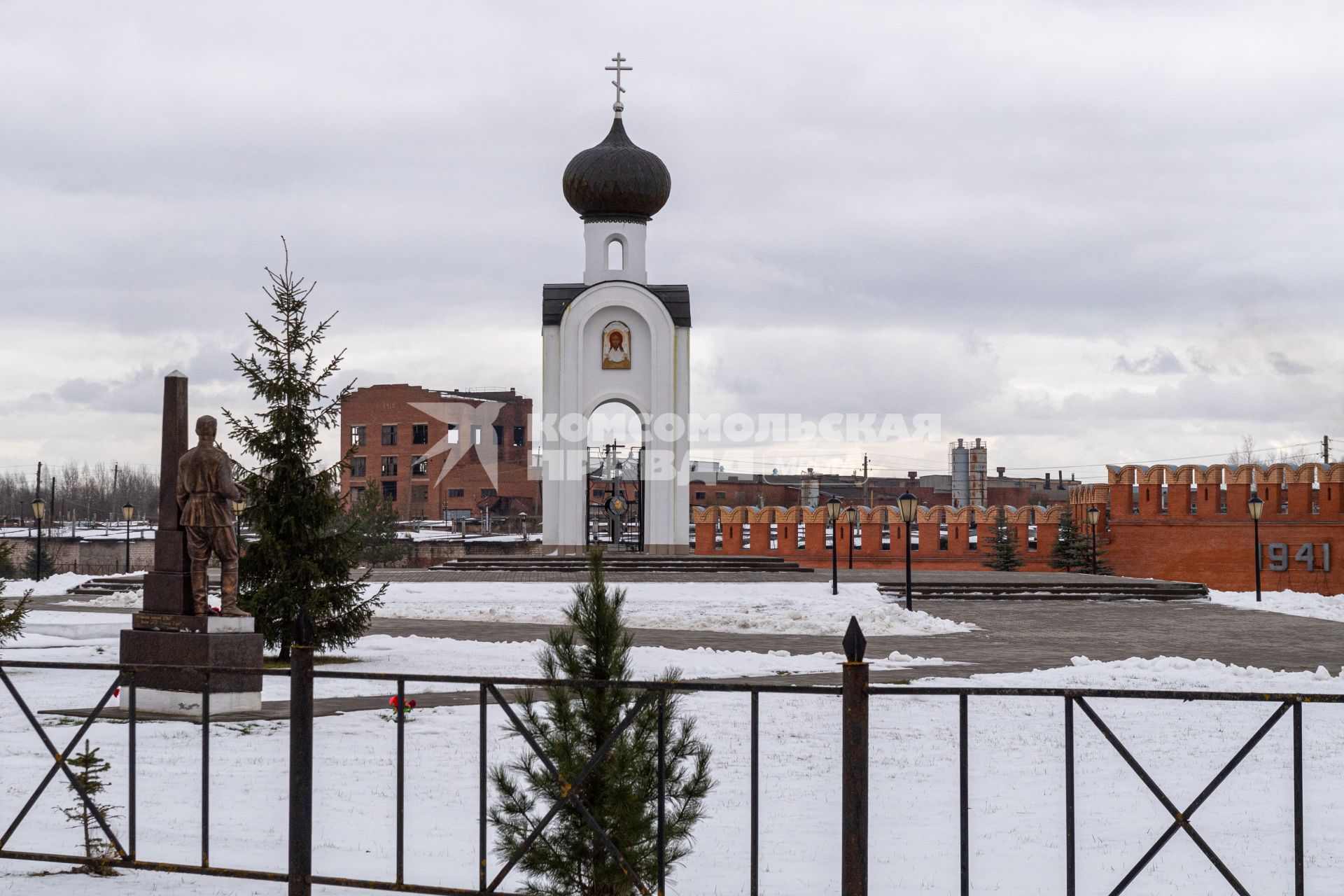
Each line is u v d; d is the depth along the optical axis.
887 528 50.44
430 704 15.34
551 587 33.09
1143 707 15.60
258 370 19.55
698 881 7.88
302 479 19.53
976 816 9.79
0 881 7.32
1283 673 18.83
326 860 8.01
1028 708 15.59
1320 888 7.77
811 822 9.55
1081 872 8.18
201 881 7.43
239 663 14.66
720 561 39.38
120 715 14.32
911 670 19.34
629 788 6.63
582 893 6.63
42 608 30.88
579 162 42.47
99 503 127.62
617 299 41.25
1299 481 46.03
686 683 6.29
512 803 6.84
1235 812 9.98
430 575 36.91
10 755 11.58
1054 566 49.66
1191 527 47.69
